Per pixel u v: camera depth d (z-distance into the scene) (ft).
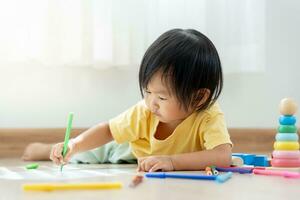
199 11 6.28
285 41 6.91
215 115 4.18
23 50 5.91
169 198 2.54
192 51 3.90
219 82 4.12
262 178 3.42
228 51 6.43
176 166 3.84
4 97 6.18
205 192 2.76
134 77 6.44
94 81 6.38
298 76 6.91
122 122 4.56
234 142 6.64
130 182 3.16
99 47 6.06
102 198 2.54
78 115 6.35
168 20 6.23
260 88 6.85
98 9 6.04
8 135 6.06
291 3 6.88
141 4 6.21
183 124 4.17
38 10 5.90
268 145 6.76
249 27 6.45
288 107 4.36
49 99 6.29
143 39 6.21
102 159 5.12
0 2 5.87
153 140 4.33
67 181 3.24
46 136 6.13
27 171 4.07
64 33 6.02
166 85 3.81
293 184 3.11
